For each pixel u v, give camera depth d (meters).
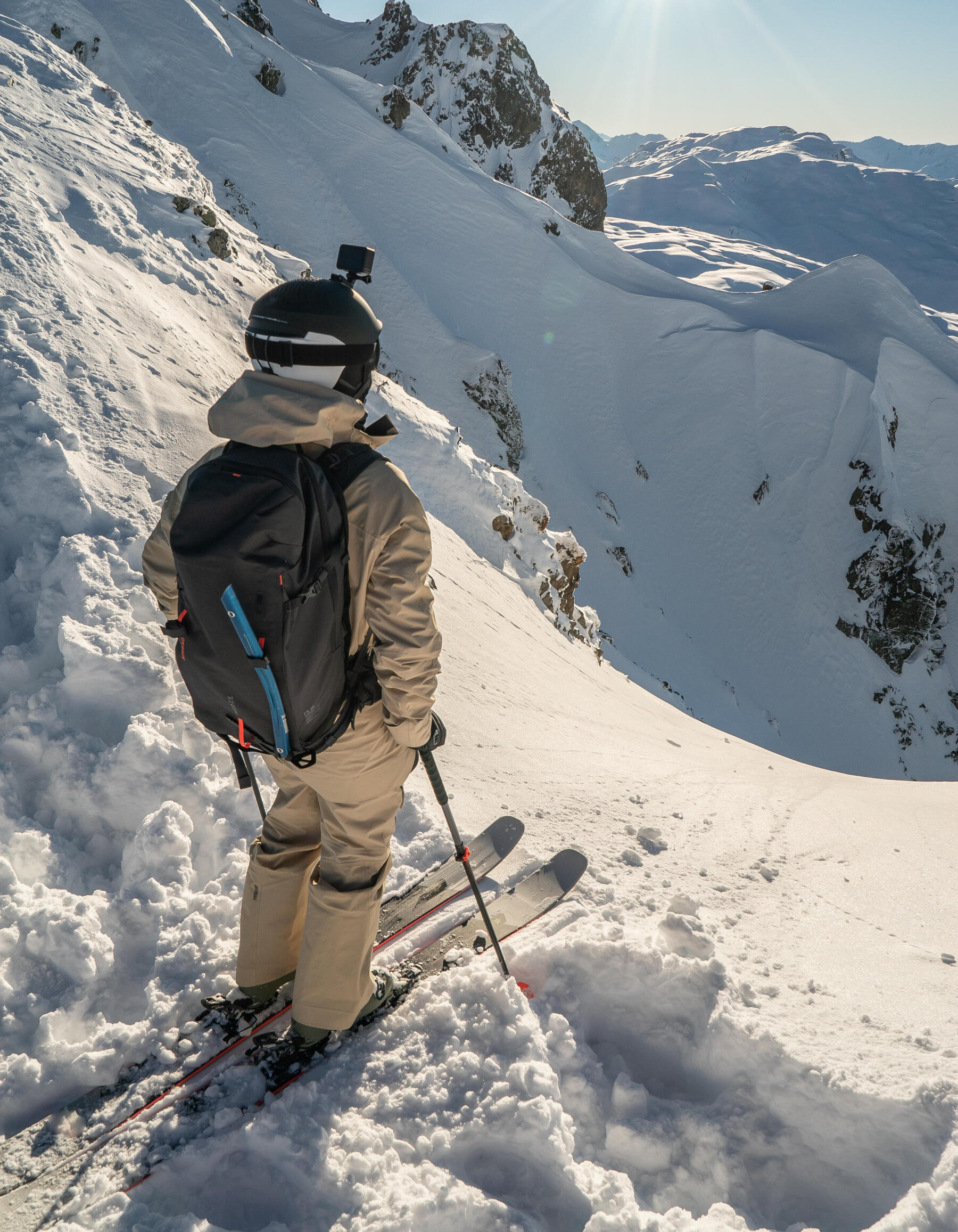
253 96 52.09
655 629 55.62
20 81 11.61
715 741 14.04
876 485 69.19
